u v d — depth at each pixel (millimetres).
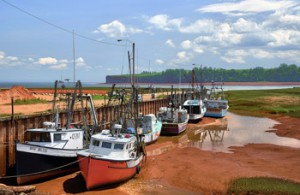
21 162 26156
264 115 77688
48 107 47719
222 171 30969
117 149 27406
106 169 25625
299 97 110812
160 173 30469
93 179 25234
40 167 27125
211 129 57969
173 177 29391
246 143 45500
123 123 36438
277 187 25484
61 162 28531
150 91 104500
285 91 149000
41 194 24594
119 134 28906
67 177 29219
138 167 29766
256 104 94375
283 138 49312
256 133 53875
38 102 55125
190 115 63062
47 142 28359
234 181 27516
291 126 59500
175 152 39406
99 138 27750
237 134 52969
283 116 73938
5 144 29094
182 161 34812
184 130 54719
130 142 28547
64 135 29141
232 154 38500
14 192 23312
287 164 33969
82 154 25984
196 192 26078
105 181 25938
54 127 30422
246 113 81562
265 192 24766
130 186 27250
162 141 46781
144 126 43406
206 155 37875
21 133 31094
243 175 29578
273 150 40750
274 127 59875
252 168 32281
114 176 26203
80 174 29984
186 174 30094
